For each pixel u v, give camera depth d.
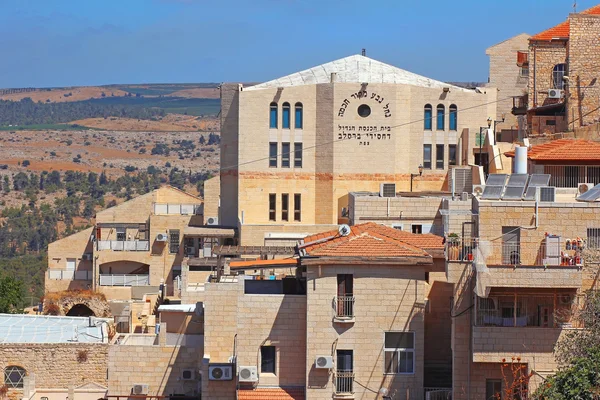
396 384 77.94
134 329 119.38
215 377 82.31
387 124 138.00
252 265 83.12
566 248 75.31
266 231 132.88
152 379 91.19
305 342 79.69
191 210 161.38
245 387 79.75
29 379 91.81
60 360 92.81
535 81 129.00
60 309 134.50
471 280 75.31
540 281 73.69
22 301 146.75
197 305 92.12
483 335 74.62
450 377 80.25
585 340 72.31
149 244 154.62
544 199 77.62
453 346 75.88
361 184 138.00
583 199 77.94
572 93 119.38
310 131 138.38
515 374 72.75
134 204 161.75
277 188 138.25
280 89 138.12
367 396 78.06
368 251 77.94
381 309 77.94
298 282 83.75
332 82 137.88
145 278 153.88
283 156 138.50
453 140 139.38
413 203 99.12
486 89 140.88
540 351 74.38
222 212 143.50
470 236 76.81
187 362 91.06
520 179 79.44
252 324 79.94
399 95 138.12
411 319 77.94
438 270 81.06
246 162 138.50
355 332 77.94
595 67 118.81
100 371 92.75
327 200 137.88
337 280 77.94
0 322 104.25
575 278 73.69
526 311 74.69
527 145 105.19
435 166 139.12
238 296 80.06
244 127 138.25
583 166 96.19
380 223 99.12
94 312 134.50
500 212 76.12
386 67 146.38
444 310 82.00
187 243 154.50
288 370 79.81
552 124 123.50
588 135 112.69
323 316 77.88
